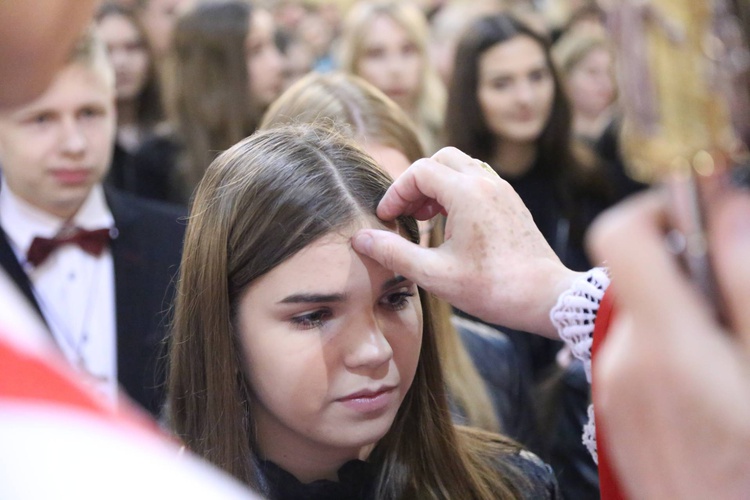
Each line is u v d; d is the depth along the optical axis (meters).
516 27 2.85
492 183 1.16
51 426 0.38
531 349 2.31
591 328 1.07
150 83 3.71
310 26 5.89
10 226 1.85
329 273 1.11
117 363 1.82
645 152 0.48
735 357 0.46
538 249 1.16
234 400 1.18
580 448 1.83
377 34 3.43
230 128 2.82
